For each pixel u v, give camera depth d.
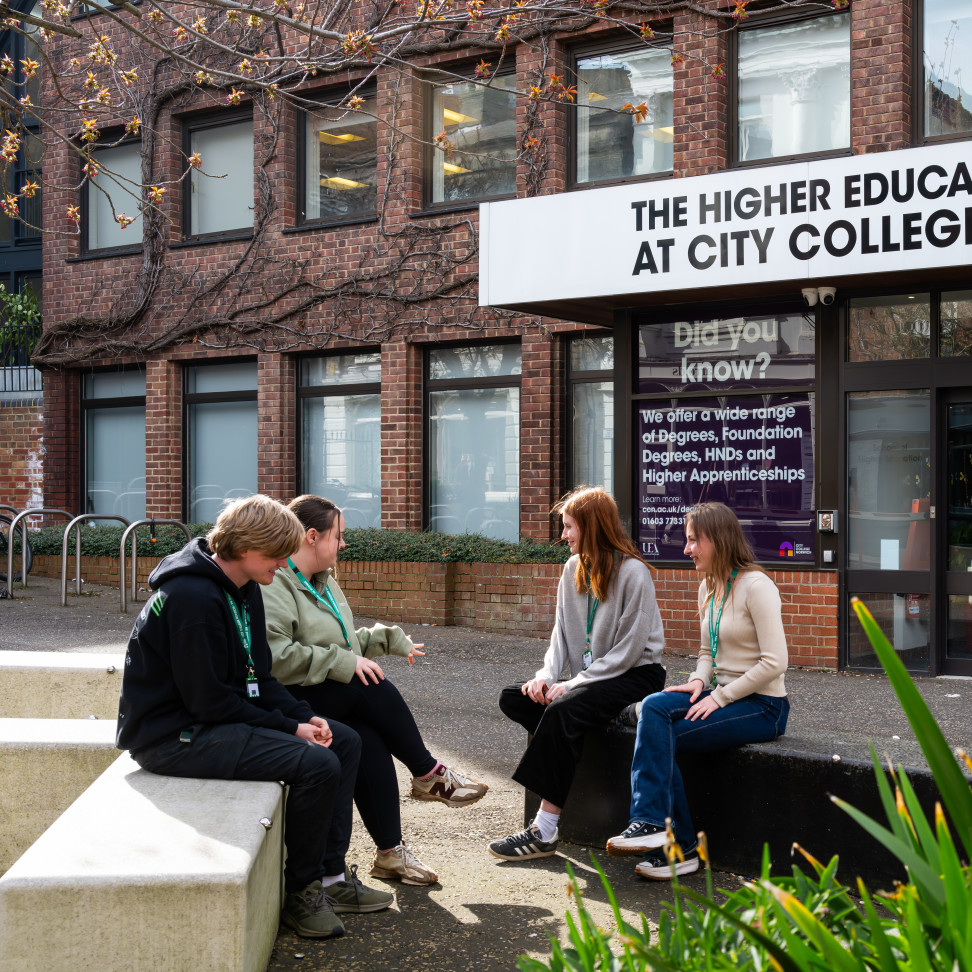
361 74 12.68
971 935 1.81
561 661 4.91
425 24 7.70
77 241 15.19
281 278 13.21
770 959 1.96
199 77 8.54
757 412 9.34
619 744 4.75
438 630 10.83
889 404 8.92
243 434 14.19
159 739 3.78
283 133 13.23
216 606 3.72
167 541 13.36
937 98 9.37
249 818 3.40
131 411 15.11
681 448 9.66
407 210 12.29
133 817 3.40
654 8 10.55
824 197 8.25
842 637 8.94
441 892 4.26
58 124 15.02
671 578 9.61
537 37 11.31
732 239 8.61
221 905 3.01
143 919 3.00
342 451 13.26
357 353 13.12
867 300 8.95
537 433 11.48
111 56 8.73
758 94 10.28
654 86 11.02
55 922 2.99
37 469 15.87
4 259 17.03
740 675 4.55
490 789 5.71
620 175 11.23
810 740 4.54
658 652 4.79
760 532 9.30
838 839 4.20
